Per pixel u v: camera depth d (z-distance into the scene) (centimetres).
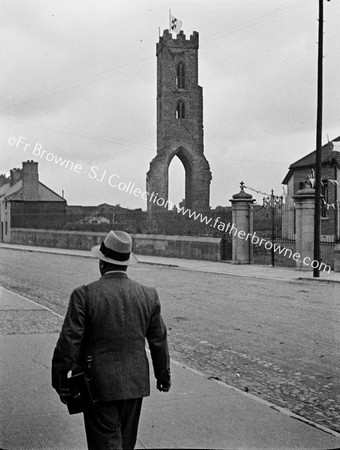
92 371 396
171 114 7012
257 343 997
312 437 548
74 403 398
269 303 1463
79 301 403
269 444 529
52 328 1107
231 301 1501
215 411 619
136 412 405
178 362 849
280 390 725
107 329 400
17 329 1093
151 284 1906
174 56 7062
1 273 2323
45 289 1789
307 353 922
